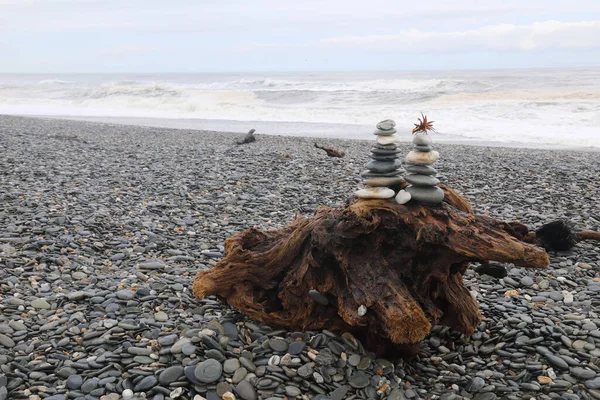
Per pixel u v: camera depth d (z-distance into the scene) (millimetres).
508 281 6273
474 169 13703
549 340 4676
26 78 159625
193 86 56906
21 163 13375
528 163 14562
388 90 41344
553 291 5969
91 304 5340
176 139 20141
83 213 8766
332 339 4402
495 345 4707
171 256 7055
